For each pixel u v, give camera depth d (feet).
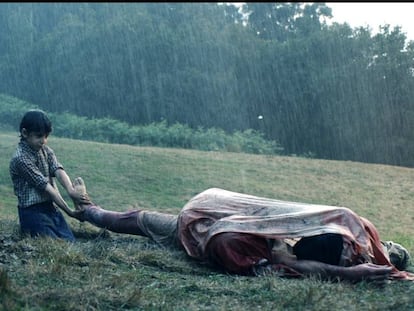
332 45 99.50
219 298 14.67
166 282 16.06
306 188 51.85
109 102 104.63
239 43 105.40
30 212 21.25
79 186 22.53
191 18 114.83
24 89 113.09
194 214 19.89
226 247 18.06
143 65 103.76
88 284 14.87
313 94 97.71
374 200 49.57
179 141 81.92
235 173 54.70
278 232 18.10
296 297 14.29
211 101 101.86
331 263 17.90
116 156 56.49
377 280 16.70
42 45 113.09
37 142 21.77
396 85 94.53
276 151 90.07
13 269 15.83
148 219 21.53
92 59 106.63
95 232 23.34
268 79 101.86
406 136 94.32
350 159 96.89
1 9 121.80
